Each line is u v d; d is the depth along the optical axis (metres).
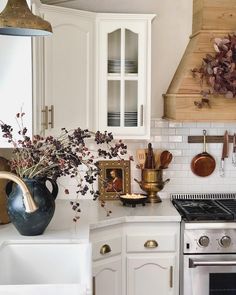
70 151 2.41
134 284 2.98
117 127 3.20
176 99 3.04
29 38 2.47
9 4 1.95
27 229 2.33
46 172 2.41
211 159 3.53
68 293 1.57
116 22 3.12
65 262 2.27
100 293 2.85
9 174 1.77
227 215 2.94
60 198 3.46
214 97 3.05
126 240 2.97
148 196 3.37
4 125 2.33
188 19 3.47
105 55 3.13
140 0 3.45
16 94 2.50
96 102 3.15
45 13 2.79
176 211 3.08
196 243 2.91
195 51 3.06
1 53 2.48
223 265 2.86
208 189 3.55
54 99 2.89
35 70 2.56
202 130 3.53
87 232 2.45
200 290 2.92
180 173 3.54
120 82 3.18
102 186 3.43
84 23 3.03
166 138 3.52
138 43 3.16
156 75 3.51
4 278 2.21
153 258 2.97
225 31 3.08
